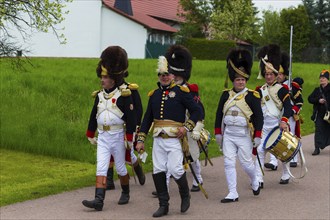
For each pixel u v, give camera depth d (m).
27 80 17.39
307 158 11.59
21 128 12.25
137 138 7.59
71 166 10.32
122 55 7.40
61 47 40.84
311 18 61.28
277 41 54.56
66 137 11.63
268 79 8.94
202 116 7.23
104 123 7.37
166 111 7.06
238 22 49.62
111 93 7.41
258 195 8.20
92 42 43.12
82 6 42.25
